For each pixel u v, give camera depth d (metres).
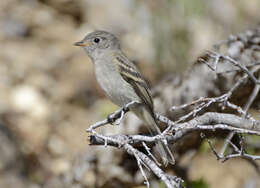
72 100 15.52
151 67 16.06
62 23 18.50
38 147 13.80
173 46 16.25
